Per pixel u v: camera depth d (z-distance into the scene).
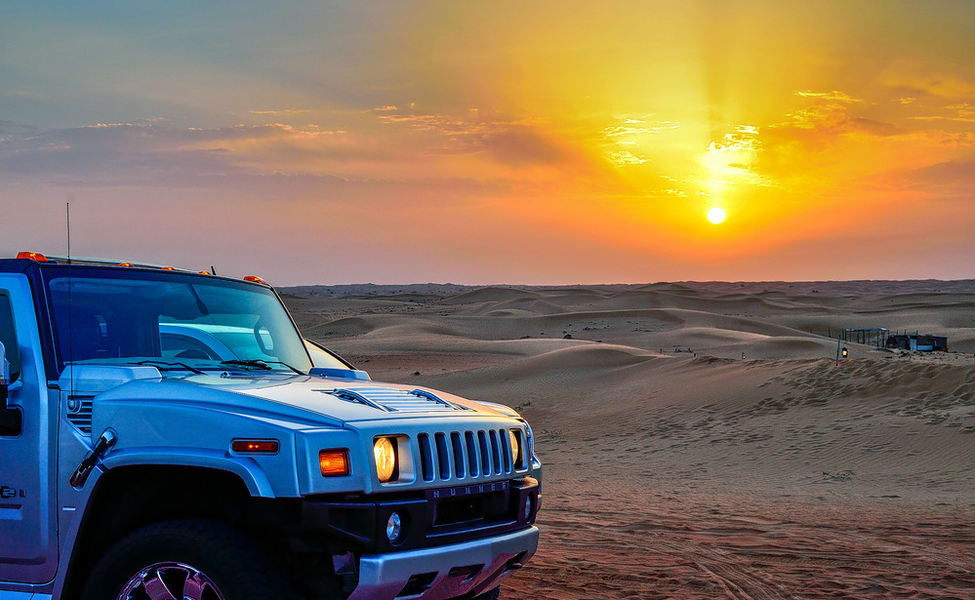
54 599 4.65
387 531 4.29
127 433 4.51
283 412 4.44
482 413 5.20
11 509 4.80
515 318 159.50
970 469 21.81
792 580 8.22
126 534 4.64
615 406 40.72
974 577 8.43
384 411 4.65
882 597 7.67
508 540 4.82
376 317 158.12
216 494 4.45
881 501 16.73
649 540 10.31
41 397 4.79
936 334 135.88
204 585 4.25
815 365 37.62
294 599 4.26
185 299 5.66
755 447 27.58
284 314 6.33
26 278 5.06
